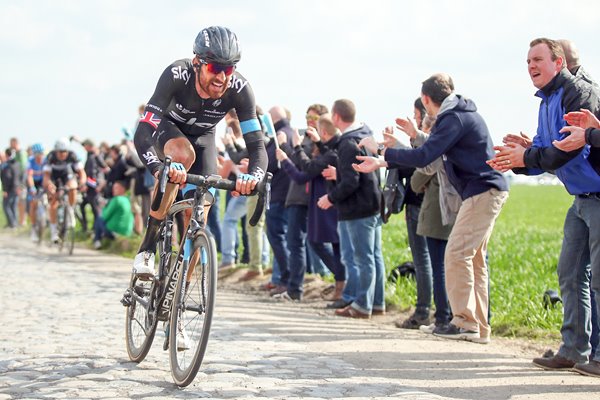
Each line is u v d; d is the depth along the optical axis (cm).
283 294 1455
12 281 1644
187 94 792
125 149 2330
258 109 1478
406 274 1517
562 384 796
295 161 1357
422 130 1154
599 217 791
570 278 848
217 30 759
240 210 1761
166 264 794
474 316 1038
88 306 1302
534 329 1118
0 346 941
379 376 826
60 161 2317
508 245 2189
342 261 1314
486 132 1009
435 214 1091
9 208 3344
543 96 830
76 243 2658
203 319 715
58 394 716
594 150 783
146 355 879
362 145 1116
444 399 730
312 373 826
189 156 745
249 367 841
